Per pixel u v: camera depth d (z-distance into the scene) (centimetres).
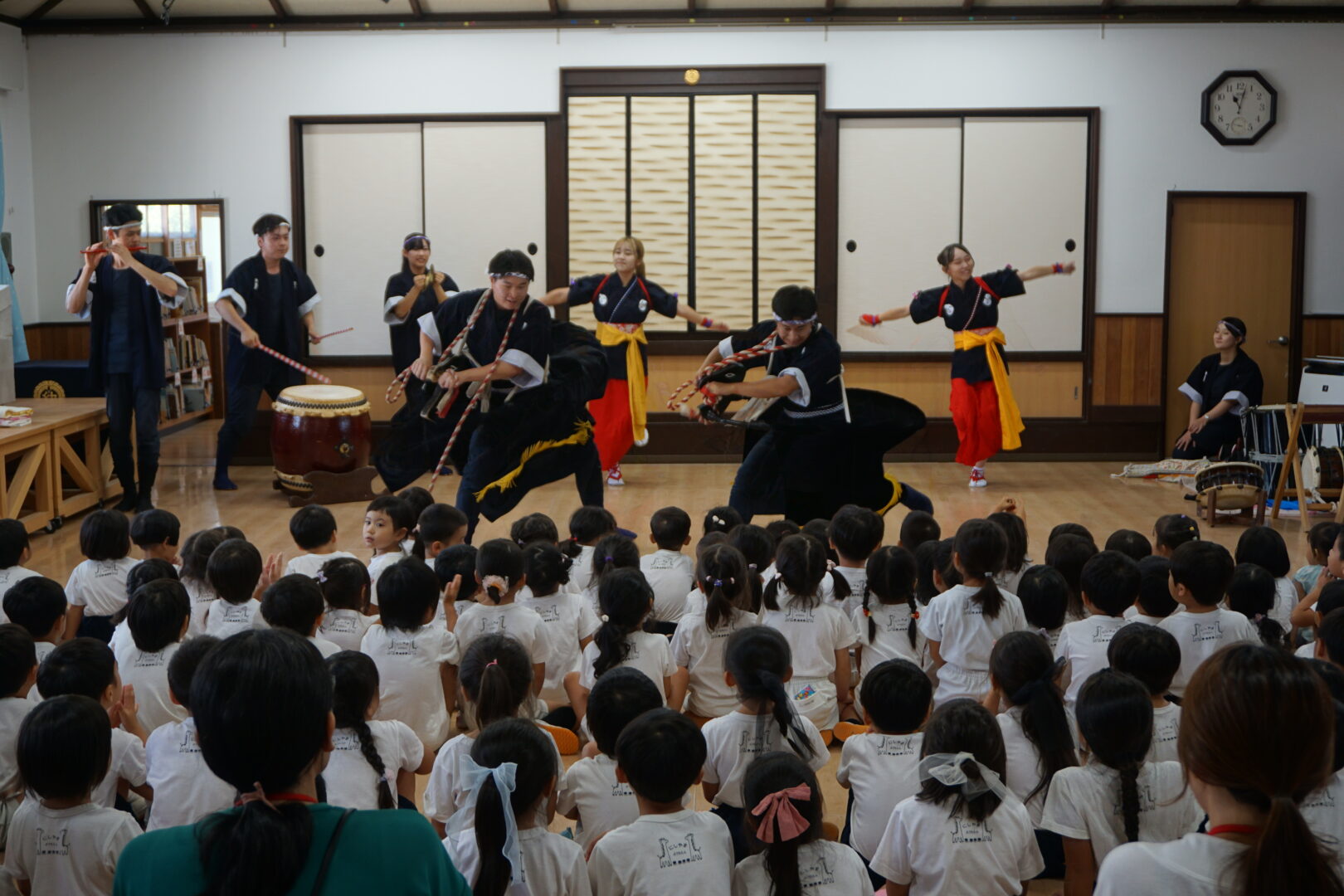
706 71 873
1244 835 127
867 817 266
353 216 889
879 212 885
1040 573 344
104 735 230
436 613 389
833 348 553
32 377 849
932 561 404
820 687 358
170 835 133
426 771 340
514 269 530
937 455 905
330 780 260
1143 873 130
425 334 556
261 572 360
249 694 126
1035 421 900
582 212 888
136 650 321
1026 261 888
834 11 868
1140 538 407
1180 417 907
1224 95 872
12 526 400
